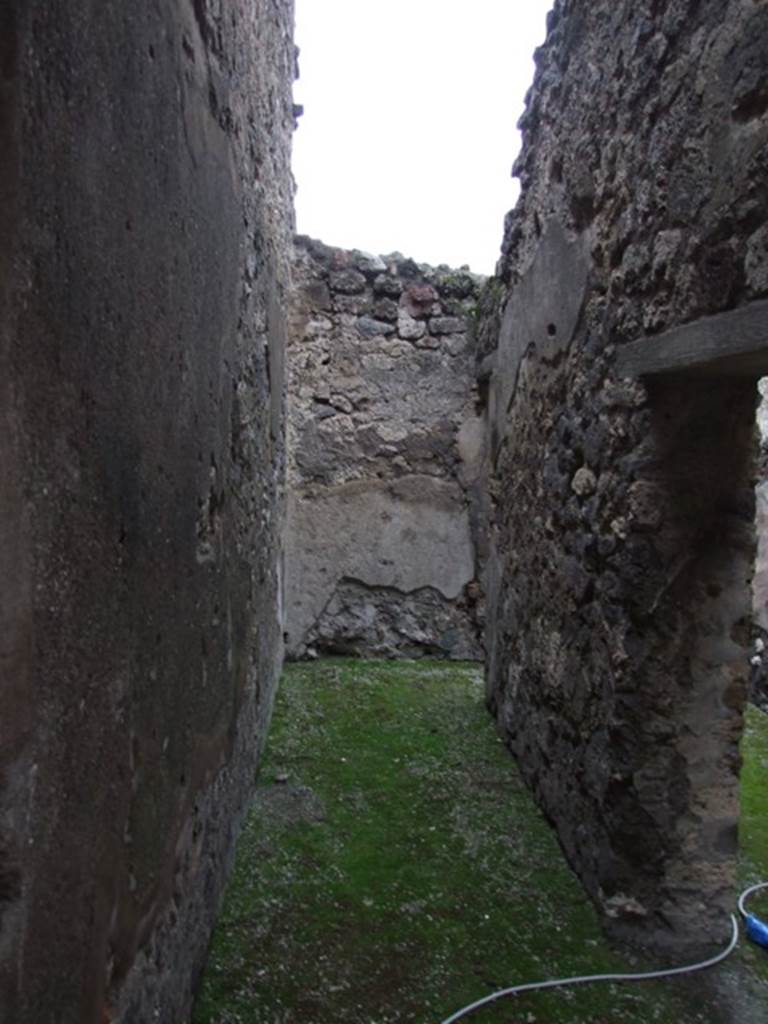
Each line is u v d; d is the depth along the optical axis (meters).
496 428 3.29
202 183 1.40
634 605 1.71
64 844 0.81
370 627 4.12
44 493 0.74
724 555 1.71
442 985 1.65
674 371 1.53
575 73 2.14
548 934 1.84
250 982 1.64
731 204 1.31
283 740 2.95
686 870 1.78
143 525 1.07
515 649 2.83
